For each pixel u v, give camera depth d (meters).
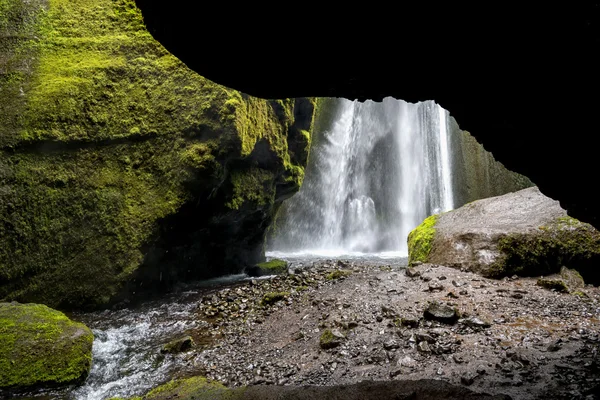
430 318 6.04
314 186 20.20
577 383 3.94
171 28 3.22
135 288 9.30
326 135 20.48
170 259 10.21
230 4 2.92
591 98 2.91
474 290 7.11
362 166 22.05
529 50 2.91
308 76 3.55
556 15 2.61
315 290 8.61
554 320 5.83
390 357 5.14
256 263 13.68
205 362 5.93
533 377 4.18
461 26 2.93
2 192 8.22
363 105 21.81
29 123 8.75
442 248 9.05
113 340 6.94
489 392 3.94
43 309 6.65
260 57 3.35
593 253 7.78
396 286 7.78
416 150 22.58
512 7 2.69
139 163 9.62
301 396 4.09
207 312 8.23
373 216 21.72
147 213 9.35
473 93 3.54
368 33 3.07
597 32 2.55
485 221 9.65
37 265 8.32
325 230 20.48
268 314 7.75
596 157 3.21
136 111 9.78
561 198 3.88
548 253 7.95
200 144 9.74
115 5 10.52
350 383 4.59
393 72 3.48
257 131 11.11
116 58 9.97
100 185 9.13
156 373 5.69
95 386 5.42
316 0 2.84
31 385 5.26
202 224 10.59
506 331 5.51
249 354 6.06
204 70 3.60
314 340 6.07
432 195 21.70
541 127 3.39
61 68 9.53
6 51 9.43
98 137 9.27
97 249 8.85
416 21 2.94
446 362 4.81
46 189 8.62
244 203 11.56
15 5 9.87
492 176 17.41
